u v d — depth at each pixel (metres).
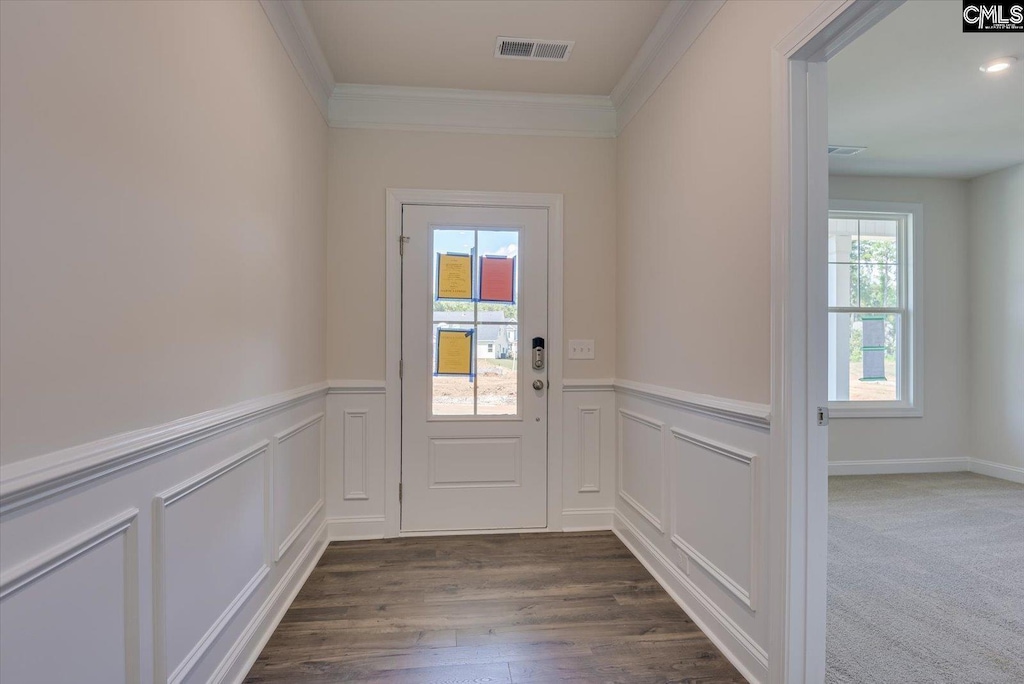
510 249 2.95
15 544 0.78
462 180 2.89
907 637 1.85
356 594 2.18
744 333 1.68
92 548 0.95
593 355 2.99
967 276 4.40
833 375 4.32
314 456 2.52
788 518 1.45
